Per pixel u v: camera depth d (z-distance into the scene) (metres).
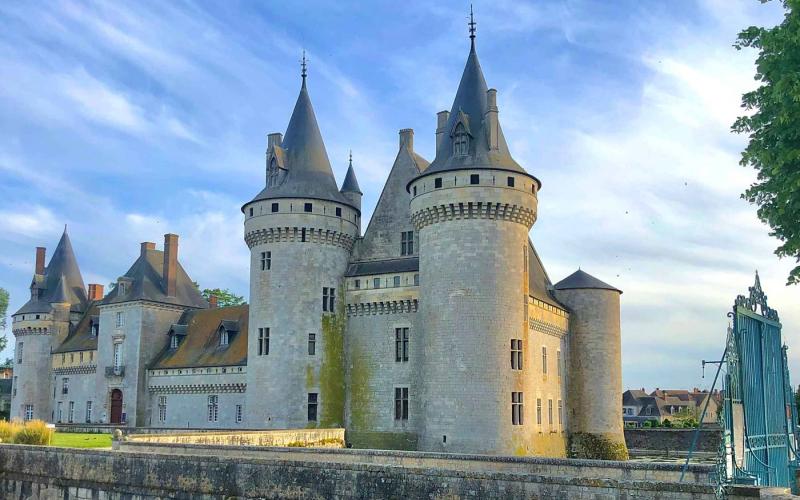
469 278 40.06
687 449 54.56
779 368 18.36
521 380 40.19
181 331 61.12
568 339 53.03
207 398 56.22
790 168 18.22
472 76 44.34
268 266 47.00
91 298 74.88
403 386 44.75
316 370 45.66
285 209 46.59
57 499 30.53
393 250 47.84
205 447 30.64
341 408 46.47
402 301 45.47
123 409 60.69
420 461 25.56
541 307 47.22
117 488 28.34
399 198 48.62
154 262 65.81
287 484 23.59
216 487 25.30
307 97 50.69
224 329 57.53
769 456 16.83
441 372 39.78
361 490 22.03
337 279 47.53
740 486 14.92
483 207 40.47
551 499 18.78
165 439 33.28
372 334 46.53
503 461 23.69
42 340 70.81
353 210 49.25
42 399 69.81
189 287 67.00
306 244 46.69
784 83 17.06
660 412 121.00
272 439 37.94
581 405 52.12
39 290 72.88
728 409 15.32
